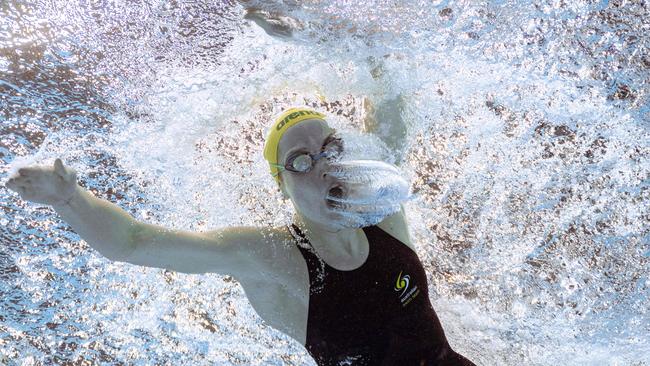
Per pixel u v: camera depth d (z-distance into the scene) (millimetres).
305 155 2254
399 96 2762
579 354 3008
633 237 3352
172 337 3172
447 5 3287
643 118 3682
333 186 2262
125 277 3221
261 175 3100
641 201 3457
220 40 3455
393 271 2373
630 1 3986
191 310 3189
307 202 2281
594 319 3090
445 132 3449
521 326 3105
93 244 2061
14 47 3658
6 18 3762
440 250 3297
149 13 3668
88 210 2006
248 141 3238
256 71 3209
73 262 3238
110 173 3268
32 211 3291
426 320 2467
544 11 3764
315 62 2953
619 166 3562
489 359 3016
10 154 3234
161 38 3570
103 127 3387
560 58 3734
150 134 3318
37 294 3182
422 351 2469
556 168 3525
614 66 3801
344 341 2367
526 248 3328
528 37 3682
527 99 3672
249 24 3352
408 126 2848
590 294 3148
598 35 3859
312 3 2877
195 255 2262
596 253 3307
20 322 3123
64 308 3184
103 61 3613
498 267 3262
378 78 2771
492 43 3496
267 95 3230
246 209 3023
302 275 2355
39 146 3293
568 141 3637
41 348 3068
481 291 3193
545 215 3406
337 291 2334
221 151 3225
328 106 2850
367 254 2359
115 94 3477
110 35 3680
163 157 3256
